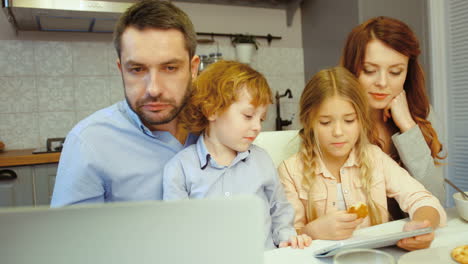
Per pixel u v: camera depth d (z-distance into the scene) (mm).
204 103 868
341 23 2635
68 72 2566
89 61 2605
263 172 963
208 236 300
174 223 293
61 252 279
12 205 1996
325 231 787
